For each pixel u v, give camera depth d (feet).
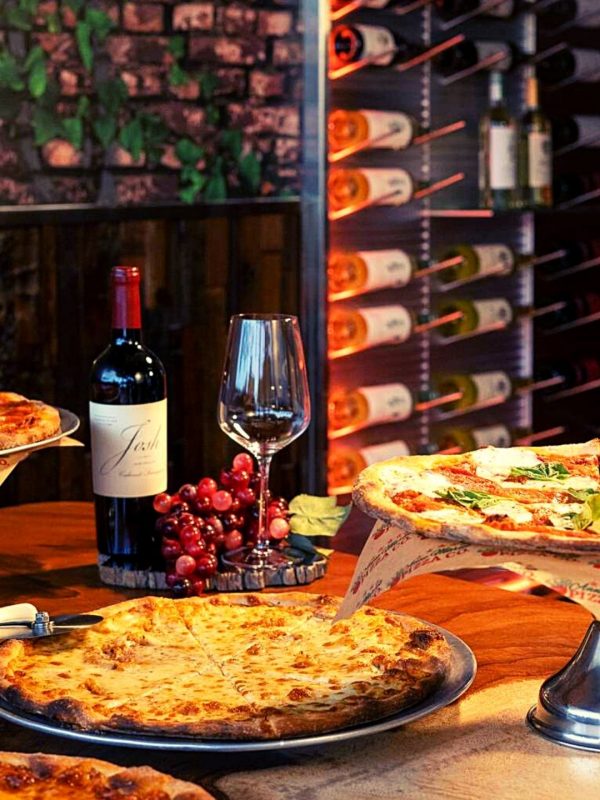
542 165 10.47
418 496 3.53
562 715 3.24
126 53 9.04
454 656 3.56
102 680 3.37
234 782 2.99
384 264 9.96
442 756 3.13
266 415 4.38
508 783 2.99
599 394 11.98
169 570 4.41
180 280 9.45
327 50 9.49
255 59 9.64
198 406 9.71
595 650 3.31
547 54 10.94
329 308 9.89
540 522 3.35
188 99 9.38
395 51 9.79
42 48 8.60
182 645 3.67
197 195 9.50
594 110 11.53
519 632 4.00
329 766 3.07
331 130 9.73
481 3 10.37
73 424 4.88
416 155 10.37
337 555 4.93
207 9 9.37
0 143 8.44
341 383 10.17
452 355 10.90
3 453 4.37
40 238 8.69
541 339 11.49
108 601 4.35
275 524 4.68
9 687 3.25
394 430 10.64
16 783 2.75
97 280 9.04
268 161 9.81
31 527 5.36
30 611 3.91
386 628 3.70
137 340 4.62
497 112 10.36
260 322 4.35
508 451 4.13
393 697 3.18
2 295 8.54
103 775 2.76
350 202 9.86
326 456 9.97
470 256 10.68
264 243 9.84
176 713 3.12
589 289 11.74
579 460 4.10
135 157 9.16
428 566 3.11
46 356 8.82
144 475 4.58
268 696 3.23
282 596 4.02
